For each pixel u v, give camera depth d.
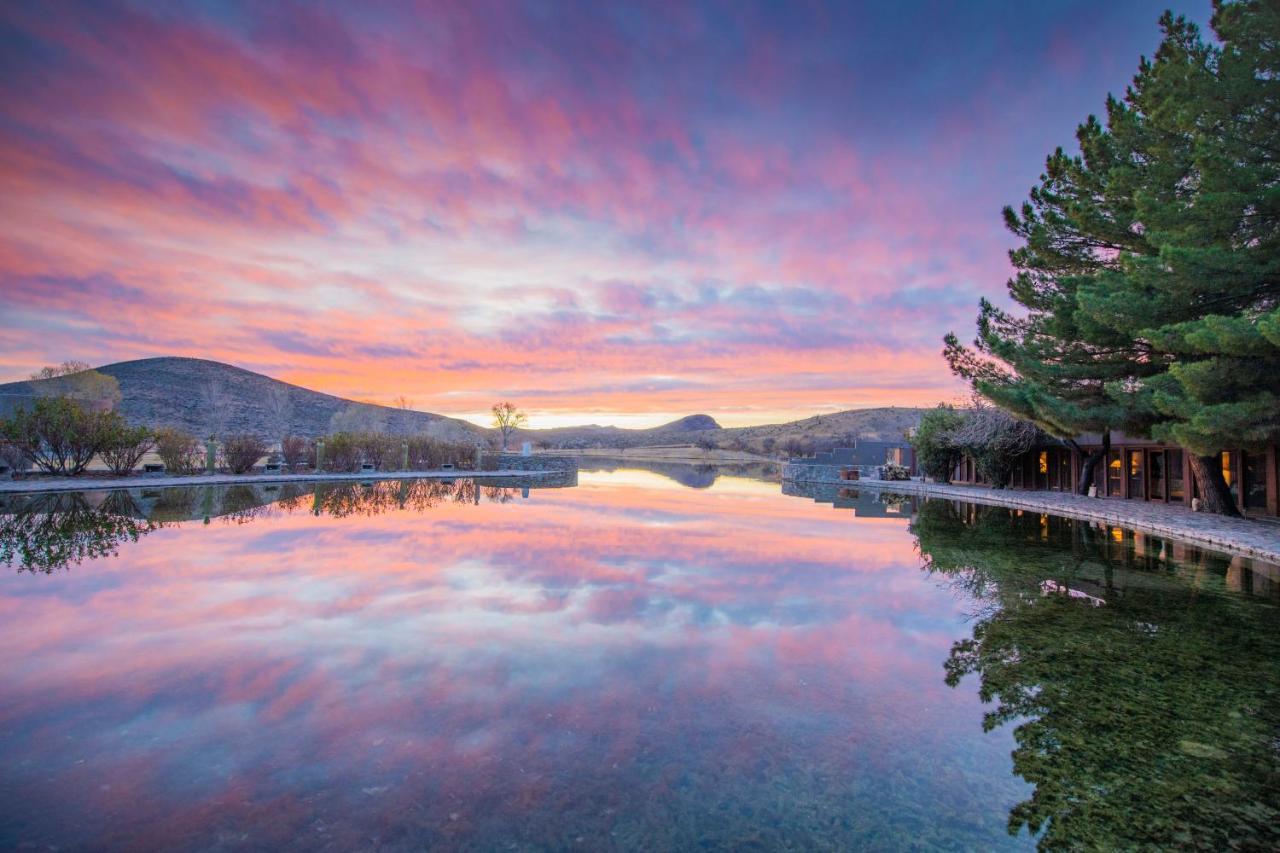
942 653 5.13
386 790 3.04
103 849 2.58
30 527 11.58
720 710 3.99
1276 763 3.39
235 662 4.77
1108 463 19.83
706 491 23.81
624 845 2.64
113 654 4.93
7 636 5.35
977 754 3.47
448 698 4.13
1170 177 11.84
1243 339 9.09
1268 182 10.23
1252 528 11.30
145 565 8.33
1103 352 14.45
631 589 7.20
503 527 12.33
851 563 8.94
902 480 29.11
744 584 7.53
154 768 3.24
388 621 5.85
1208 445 10.31
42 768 3.23
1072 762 3.39
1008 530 12.62
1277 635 5.63
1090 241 14.43
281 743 3.51
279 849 2.59
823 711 4.00
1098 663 4.92
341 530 11.67
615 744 3.53
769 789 3.09
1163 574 8.31
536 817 2.83
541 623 5.83
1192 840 2.73
